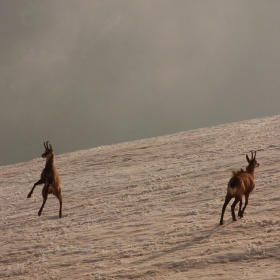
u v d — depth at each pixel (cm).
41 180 5284
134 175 9788
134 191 8325
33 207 8681
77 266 5112
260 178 7194
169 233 5519
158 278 4200
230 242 4728
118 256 5119
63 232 6681
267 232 4819
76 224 6975
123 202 7706
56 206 8369
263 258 4169
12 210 8812
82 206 8031
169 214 6412
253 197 6225
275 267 3875
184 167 9456
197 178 8212
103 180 9894
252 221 5212
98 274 4631
